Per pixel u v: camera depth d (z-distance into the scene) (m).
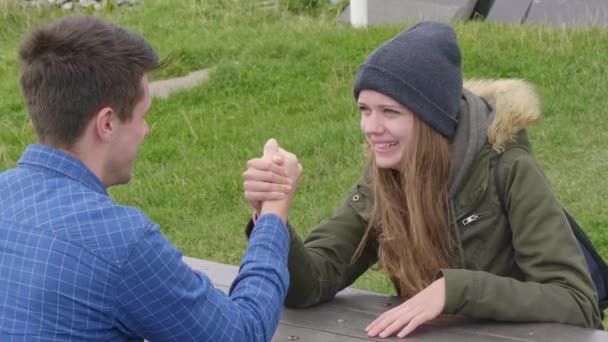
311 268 2.68
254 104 6.82
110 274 1.90
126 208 1.97
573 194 5.14
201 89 7.11
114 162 2.07
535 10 8.14
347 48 7.50
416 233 2.58
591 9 7.96
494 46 7.11
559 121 6.05
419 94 2.49
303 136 6.09
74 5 10.05
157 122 6.62
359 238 2.82
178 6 9.34
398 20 8.53
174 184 5.69
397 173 2.66
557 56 6.90
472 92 2.71
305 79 7.12
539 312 2.44
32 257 1.90
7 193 2.00
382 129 2.54
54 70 1.97
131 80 2.03
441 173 2.56
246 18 8.87
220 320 2.03
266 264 2.22
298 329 2.57
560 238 2.49
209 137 6.33
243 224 5.18
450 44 2.55
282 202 2.40
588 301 2.47
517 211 2.52
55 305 1.89
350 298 2.82
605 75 6.60
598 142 5.76
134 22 9.07
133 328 1.97
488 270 2.61
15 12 9.69
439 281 2.47
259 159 2.41
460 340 2.41
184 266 2.00
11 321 1.89
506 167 2.54
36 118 2.01
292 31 8.12
